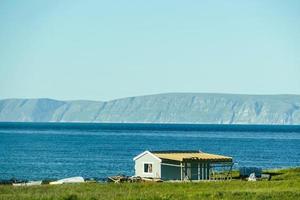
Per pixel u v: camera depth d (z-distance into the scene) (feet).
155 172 372.79
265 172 400.06
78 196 239.30
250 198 240.73
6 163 645.10
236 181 331.16
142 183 313.73
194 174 368.89
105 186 296.30
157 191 272.51
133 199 232.53
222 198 240.73
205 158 370.53
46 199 230.07
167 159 368.27
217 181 332.60
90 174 536.01
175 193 259.80
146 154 381.40
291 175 378.12
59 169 584.81
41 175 524.11
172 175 368.68
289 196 247.50
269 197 244.63
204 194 253.03
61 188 284.00
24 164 636.07
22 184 346.54
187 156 374.63
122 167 611.47
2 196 239.30
